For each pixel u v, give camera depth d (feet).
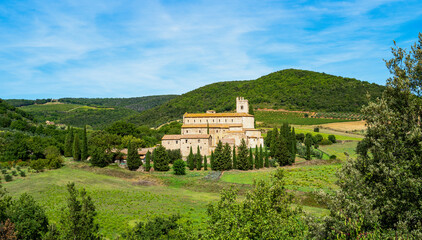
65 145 361.51
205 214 172.04
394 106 82.74
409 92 77.71
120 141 372.17
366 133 83.61
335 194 80.89
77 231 106.11
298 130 521.24
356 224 68.28
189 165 311.27
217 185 245.86
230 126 376.48
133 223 154.30
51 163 286.87
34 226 116.06
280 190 83.87
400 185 71.87
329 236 73.56
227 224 80.69
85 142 330.95
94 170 291.17
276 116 650.43
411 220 70.64
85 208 111.04
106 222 153.89
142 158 347.36
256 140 367.86
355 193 75.77
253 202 81.00
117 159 342.03
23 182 232.94
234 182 253.03
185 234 114.42
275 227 75.56
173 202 200.34
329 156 360.28
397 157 78.54
